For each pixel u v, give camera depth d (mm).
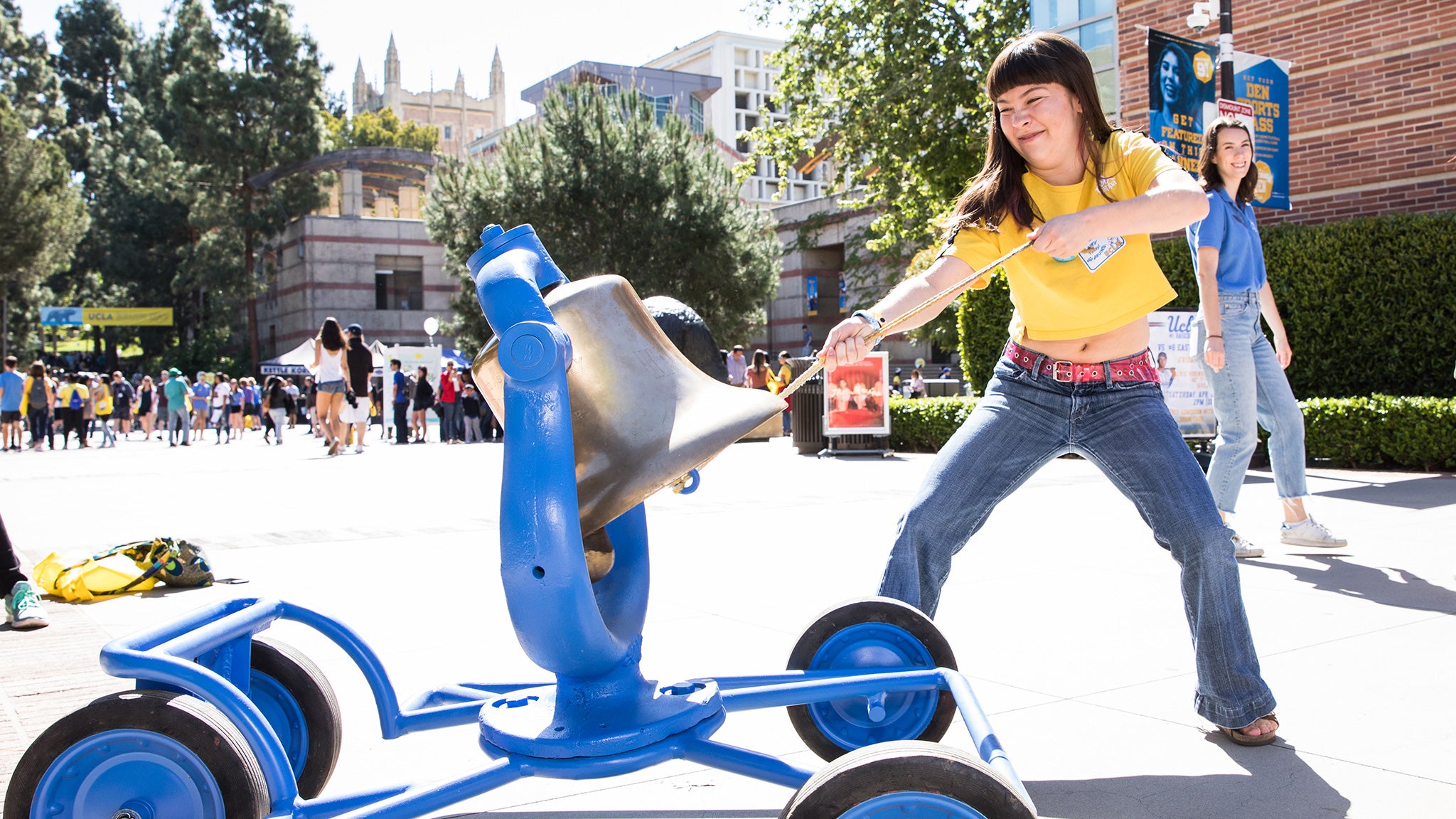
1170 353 9766
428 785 1760
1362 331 10328
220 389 25812
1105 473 2584
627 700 1916
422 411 23062
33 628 4199
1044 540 5781
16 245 41312
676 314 2209
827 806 1480
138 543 5125
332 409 16469
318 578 5211
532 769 1787
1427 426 8742
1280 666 3223
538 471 1790
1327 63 11508
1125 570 4848
